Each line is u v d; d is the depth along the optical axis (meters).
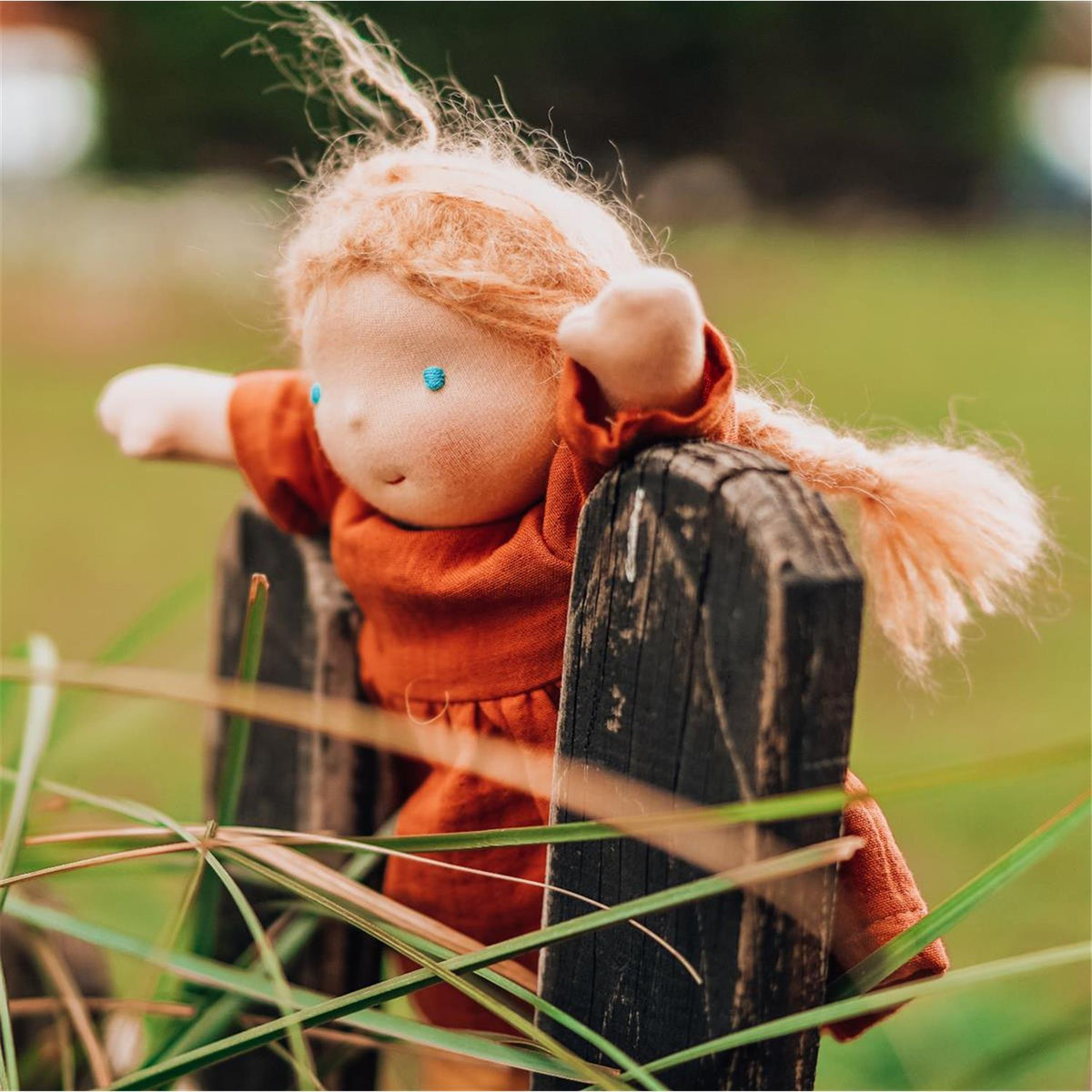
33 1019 0.76
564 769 0.59
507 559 0.62
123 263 3.71
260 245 3.54
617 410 0.58
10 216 4.09
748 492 0.54
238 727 0.67
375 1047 0.73
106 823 0.88
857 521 0.69
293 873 0.64
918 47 5.67
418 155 0.65
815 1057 0.57
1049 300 4.40
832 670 0.54
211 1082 0.77
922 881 1.10
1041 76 6.75
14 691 0.79
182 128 5.04
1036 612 1.78
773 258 4.84
